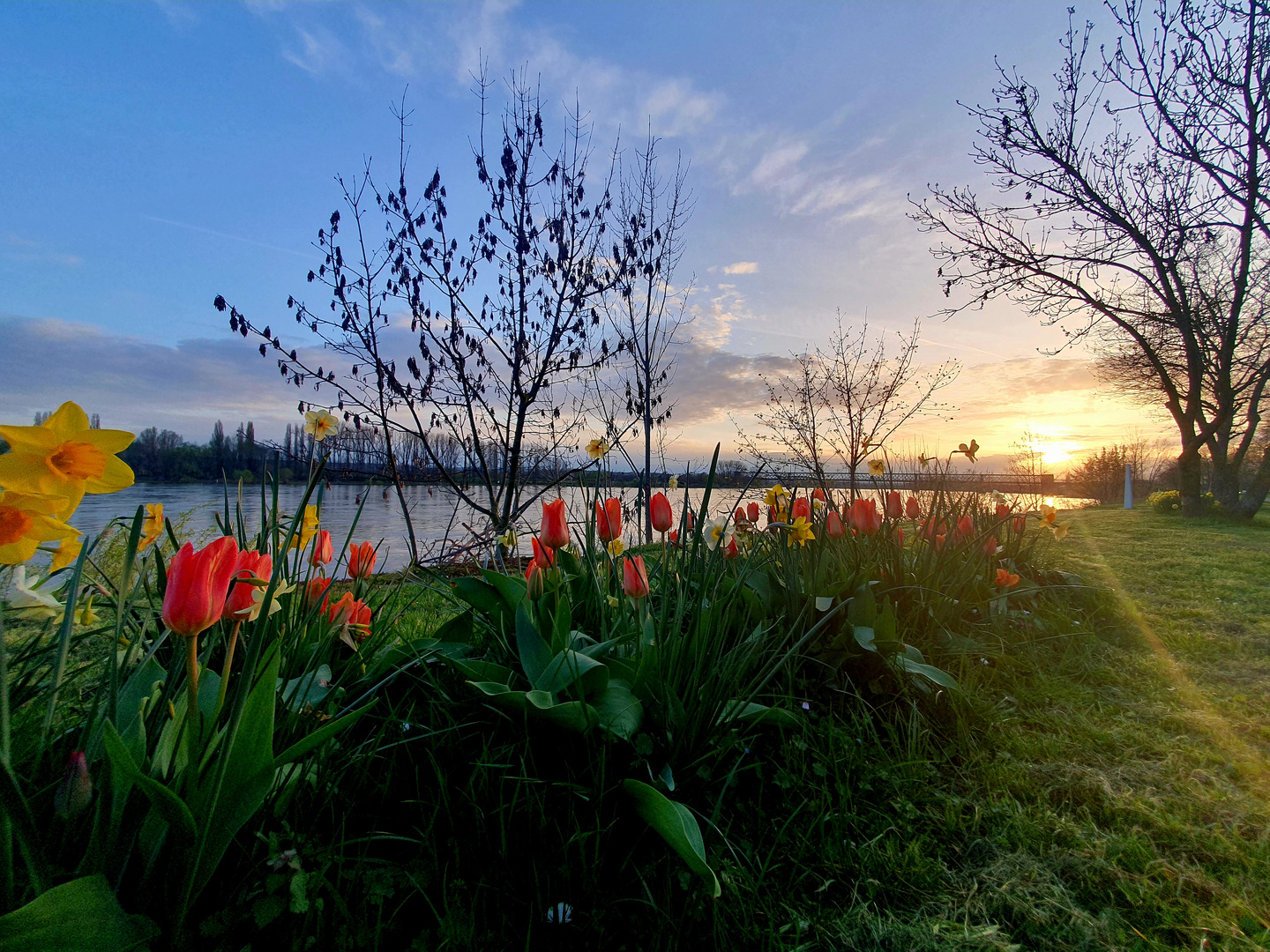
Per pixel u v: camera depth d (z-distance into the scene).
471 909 1.16
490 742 1.49
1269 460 10.88
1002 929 1.35
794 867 1.45
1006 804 1.76
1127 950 1.28
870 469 3.61
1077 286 12.02
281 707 1.33
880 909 1.39
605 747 1.37
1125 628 3.57
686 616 2.18
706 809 1.54
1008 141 11.64
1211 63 10.50
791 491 3.09
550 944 1.16
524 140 5.39
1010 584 3.25
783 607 2.43
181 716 1.05
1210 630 3.58
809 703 2.09
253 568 1.23
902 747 2.04
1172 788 1.90
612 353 5.57
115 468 0.73
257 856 1.08
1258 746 2.16
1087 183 11.38
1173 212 11.12
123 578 0.96
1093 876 1.50
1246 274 11.34
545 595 1.85
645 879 1.34
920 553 3.11
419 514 8.02
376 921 1.14
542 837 1.28
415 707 1.63
